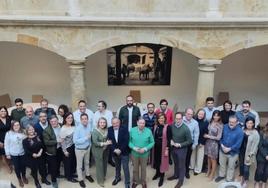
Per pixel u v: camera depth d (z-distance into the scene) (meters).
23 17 8.13
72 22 8.23
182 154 7.68
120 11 8.27
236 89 11.98
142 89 11.78
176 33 8.42
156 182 8.12
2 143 8.10
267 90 12.00
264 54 11.69
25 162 7.73
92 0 8.20
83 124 7.59
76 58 8.64
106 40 8.50
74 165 8.16
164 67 11.58
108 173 8.55
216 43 8.52
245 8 8.25
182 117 7.62
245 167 7.69
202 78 8.88
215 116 7.75
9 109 10.05
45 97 11.72
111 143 7.61
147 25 8.27
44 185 7.91
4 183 7.35
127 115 8.26
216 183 8.05
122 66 11.52
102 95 11.78
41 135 7.60
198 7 8.24
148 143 7.57
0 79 11.50
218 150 7.95
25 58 11.36
